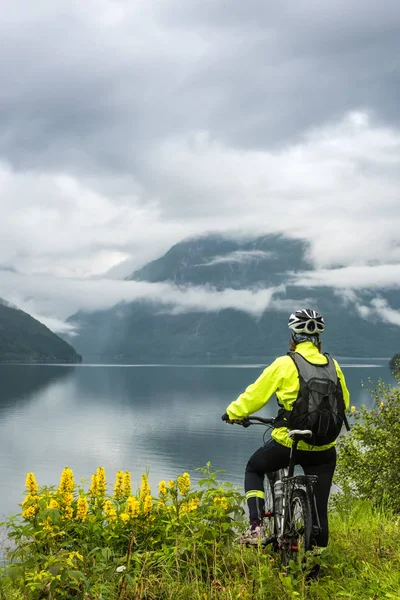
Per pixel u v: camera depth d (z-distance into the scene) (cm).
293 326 552
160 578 519
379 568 552
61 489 589
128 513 590
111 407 18675
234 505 582
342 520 862
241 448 10288
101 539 585
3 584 488
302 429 522
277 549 553
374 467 1029
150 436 12050
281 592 486
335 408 525
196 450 10112
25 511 556
